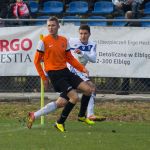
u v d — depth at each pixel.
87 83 32.38
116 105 40.22
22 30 42.12
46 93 43.06
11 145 26.00
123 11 51.09
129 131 30.86
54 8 54.06
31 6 53.78
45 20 41.94
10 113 37.47
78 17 52.22
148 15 51.66
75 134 29.42
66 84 29.89
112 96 42.03
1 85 43.56
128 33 41.84
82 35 33.41
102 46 41.94
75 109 38.09
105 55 42.03
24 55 42.38
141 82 42.91
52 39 30.06
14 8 49.34
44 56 30.25
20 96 41.84
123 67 42.12
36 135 28.91
